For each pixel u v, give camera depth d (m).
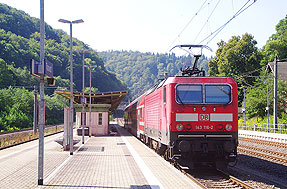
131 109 36.03
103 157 16.12
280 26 74.25
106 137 32.56
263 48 69.00
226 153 12.12
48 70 9.98
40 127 9.72
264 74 53.00
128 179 10.39
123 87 136.75
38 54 94.50
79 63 108.12
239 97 56.12
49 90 83.62
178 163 12.20
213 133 12.09
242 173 12.42
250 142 26.02
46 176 11.02
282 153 17.67
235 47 56.62
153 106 16.88
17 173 11.59
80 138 31.17
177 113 12.11
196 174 12.02
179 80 12.40
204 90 12.29
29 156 16.67
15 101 58.59
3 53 79.19
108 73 130.38
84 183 9.82
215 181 10.72
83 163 14.06
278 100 40.03
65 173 11.57
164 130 13.20
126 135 36.03
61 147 21.84
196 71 14.68
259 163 14.98
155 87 17.52
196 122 12.09
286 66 51.88
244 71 56.41
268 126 33.62
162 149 15.84
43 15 9.84
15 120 51.97
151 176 10.88
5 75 64.62
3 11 114.88
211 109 12.16
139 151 18.88
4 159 15.44
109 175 11.13
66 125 20.11
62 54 108.69
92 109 36.03
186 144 11.72
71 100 17.81
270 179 11.41
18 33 112.44
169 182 9.85
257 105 42.31
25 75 75.44
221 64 58.19
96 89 98.25
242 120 45.91
